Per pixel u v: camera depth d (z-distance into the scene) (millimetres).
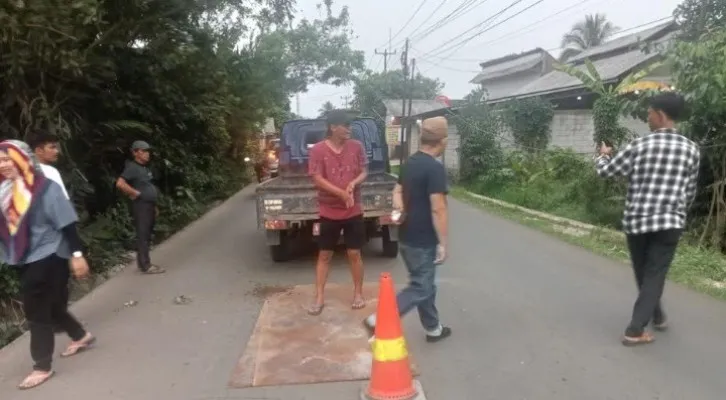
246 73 14516
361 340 4754
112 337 5047
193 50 8727
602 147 4824
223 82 12164
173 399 3834
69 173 7590
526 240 9227
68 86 7891
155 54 8969
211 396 3859
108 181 9375
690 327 4922
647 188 4355
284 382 4023
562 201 13273
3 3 5168
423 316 4645
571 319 5219
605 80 16125
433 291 4535
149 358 4551
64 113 8062
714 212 8695
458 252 8297
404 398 3674
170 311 5770
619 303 5672
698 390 3773
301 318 5355
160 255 8664
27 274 4051
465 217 12141
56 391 4020
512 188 15844
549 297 5926
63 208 4113
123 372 4297
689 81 7922
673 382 3896
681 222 4352
